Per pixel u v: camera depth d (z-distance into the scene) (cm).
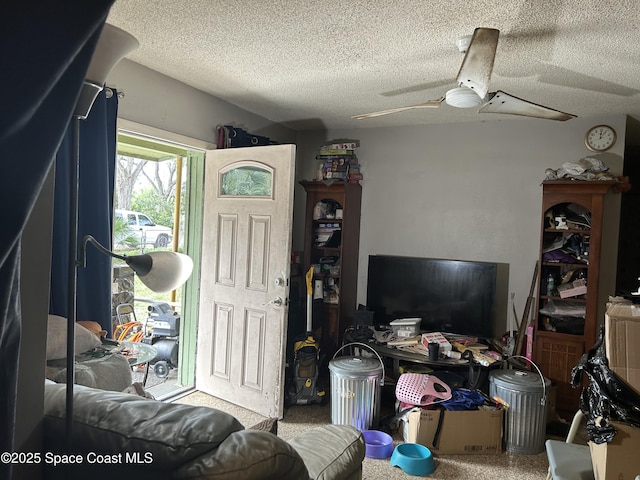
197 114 335
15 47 62
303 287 424
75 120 113
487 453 281
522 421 281
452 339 362
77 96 74
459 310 375
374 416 303
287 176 311
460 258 400
